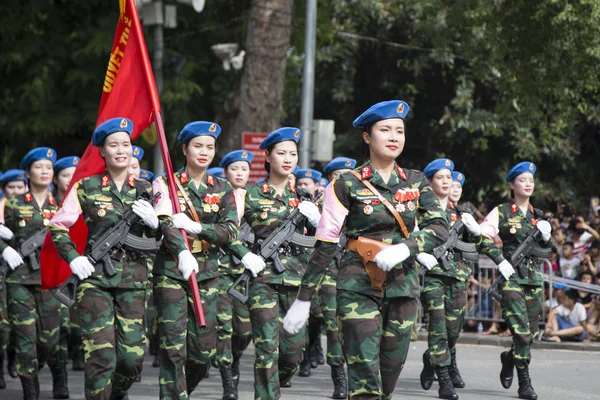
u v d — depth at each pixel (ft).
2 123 92.48
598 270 67.67
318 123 76.59
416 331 71.51
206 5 94.63
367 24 113.70
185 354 36.17
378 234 28.58
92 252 33.83
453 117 105.29
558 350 65.72
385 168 29.09
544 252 45.52
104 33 89.66
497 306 72.79
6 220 44.06
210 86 95.91
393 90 115.85
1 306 47.26
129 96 41.09
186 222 36.52
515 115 90.43
